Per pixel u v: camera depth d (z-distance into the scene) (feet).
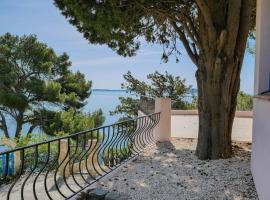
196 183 20.61
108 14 25.63
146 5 27.07
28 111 81.15
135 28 31.55
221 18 25.68
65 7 30.40
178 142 33.27
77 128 79.61
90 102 95.50
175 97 65.31
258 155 18.38
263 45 20.51
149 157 27.09
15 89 80.64
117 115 74.69
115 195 18.26
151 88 70.79
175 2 28.14
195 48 28.96
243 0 25.59
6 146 45.16
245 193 18.79
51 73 85.46
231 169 23.24
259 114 18.51
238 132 40.45
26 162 28.53
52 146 29.91
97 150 22.48
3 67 79.05
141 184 20.44
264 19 20.54
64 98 82.48
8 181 24.72
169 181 20.98
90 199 17.95
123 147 25.57
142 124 29.14
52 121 81.30
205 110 26.68
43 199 20.89
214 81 26.13
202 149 26.53
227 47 25.48
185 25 28.55
